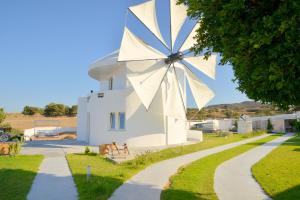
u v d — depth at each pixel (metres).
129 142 25.42
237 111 115.75
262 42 5.19
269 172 13.60
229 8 5.46
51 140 35.03
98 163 16.08
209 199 9.26
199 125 60.47
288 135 43.53
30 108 93.44
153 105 26.67
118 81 28.44
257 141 32.41
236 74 6.90
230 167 15.24
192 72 26.58
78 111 34.03
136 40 22.98
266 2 5.50
